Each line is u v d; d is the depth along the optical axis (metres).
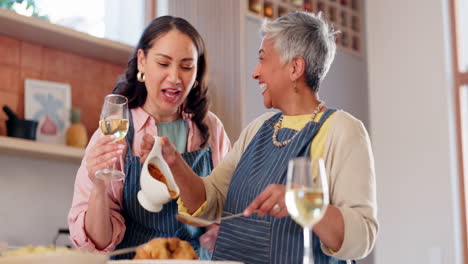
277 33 1.86
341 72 3.79
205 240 2.10
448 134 4.70
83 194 2.02
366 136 1.78
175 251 1.46
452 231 4.57
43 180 3.10
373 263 4.35
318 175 1.33
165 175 1.66
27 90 3.04
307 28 1.85
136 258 1.43
